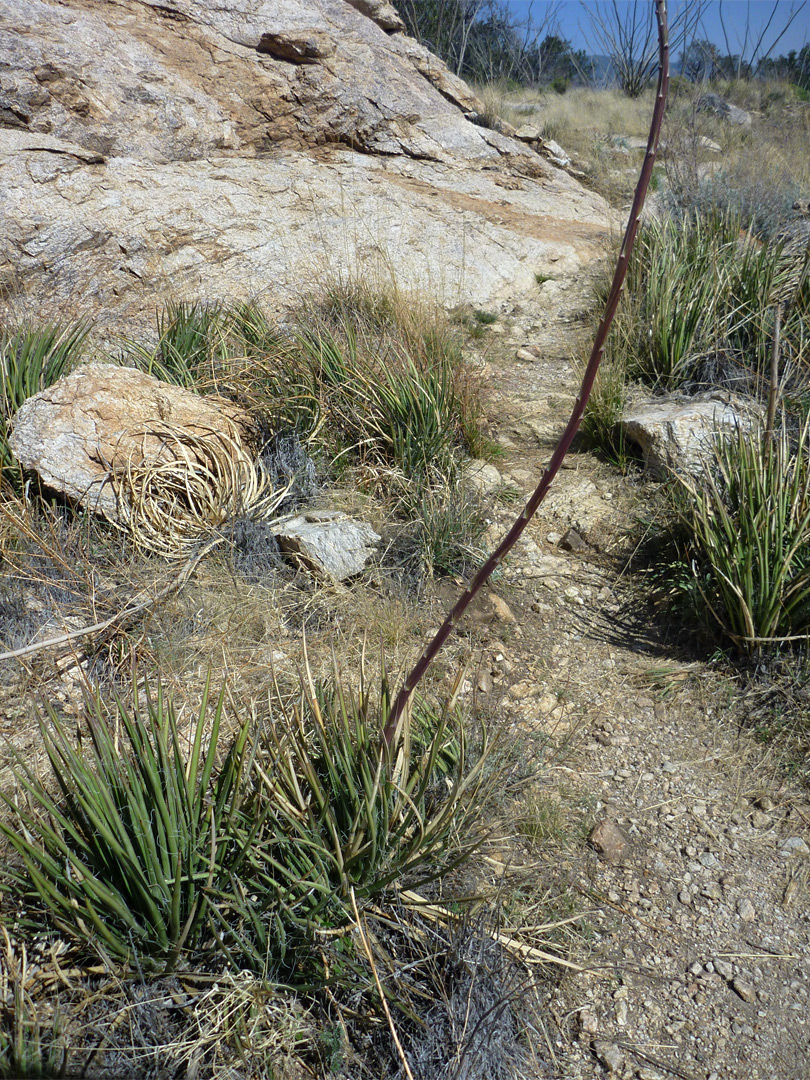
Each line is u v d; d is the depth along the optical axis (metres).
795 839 2.68
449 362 4.83
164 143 7.14
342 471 4.43
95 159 6.26
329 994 2.02
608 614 3.74
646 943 2.37
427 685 3.17
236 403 4.75
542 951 2.30
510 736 2.95
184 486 4.02
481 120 10.28
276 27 8.31
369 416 4.47
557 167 10.53
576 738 3.05
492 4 17.86
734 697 3.21
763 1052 2.11
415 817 2.28
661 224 6.68
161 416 4.26
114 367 4.37
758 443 3.58
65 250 5.78
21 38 6.49
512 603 3.77
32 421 4.00
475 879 2.37
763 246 6.05
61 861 2.10
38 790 2.11
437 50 15.69
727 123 11.70
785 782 2.87
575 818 2.72
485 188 8.70
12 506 3.86
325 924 2.09
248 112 8.05
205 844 2.11
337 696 2.56
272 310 6.01
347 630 3.46
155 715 2.21
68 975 1.99
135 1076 1.86
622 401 4.84
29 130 6.43
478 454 4.74
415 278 6.55
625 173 10.85
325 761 2.32
